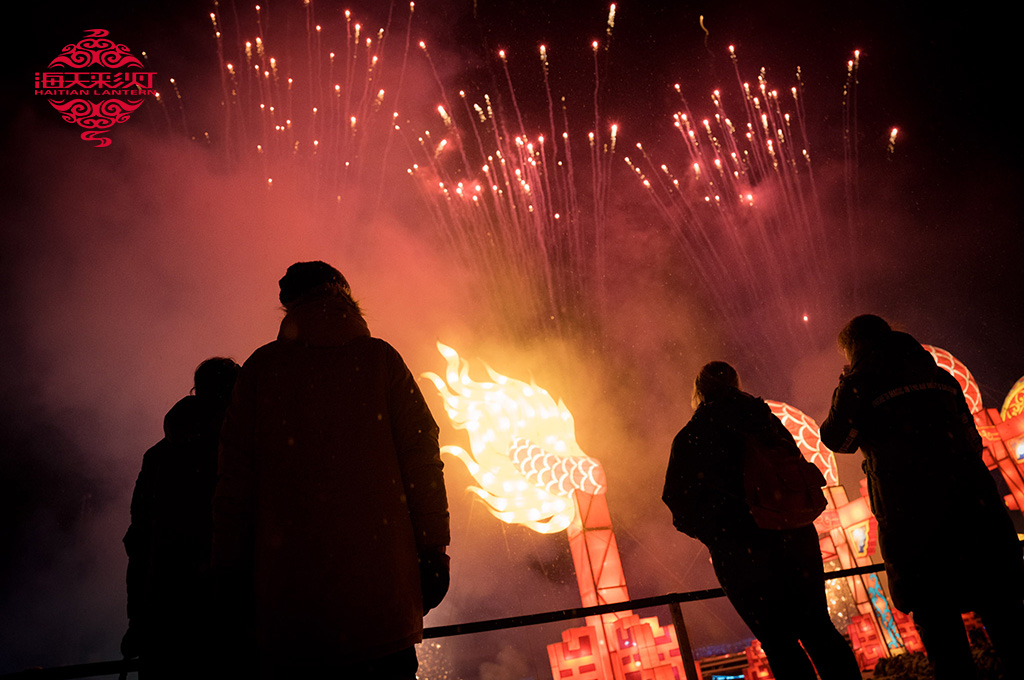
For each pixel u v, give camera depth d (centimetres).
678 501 266
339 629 152
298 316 188
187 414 215
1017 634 236
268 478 168
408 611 159
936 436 254
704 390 284
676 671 424
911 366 265
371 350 187
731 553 250
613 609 266
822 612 246
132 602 206
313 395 176
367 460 171
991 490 250
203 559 197
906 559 248
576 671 433
